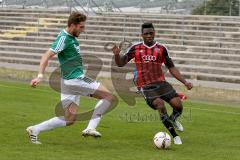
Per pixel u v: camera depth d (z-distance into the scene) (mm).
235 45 62438
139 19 72625
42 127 22297
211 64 58031
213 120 32625
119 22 73125
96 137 23266
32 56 66750
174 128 25125
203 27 68062
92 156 20266
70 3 82562
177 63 59750
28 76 58562
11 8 82625
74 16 21719
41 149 21234
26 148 21312
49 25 76188
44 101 38594
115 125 28906
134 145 23250
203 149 22922
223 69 55406
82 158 19781
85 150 21516
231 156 21578
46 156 19891
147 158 20234
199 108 39156
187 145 23797
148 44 24219
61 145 22406
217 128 29469
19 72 59312
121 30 71625
